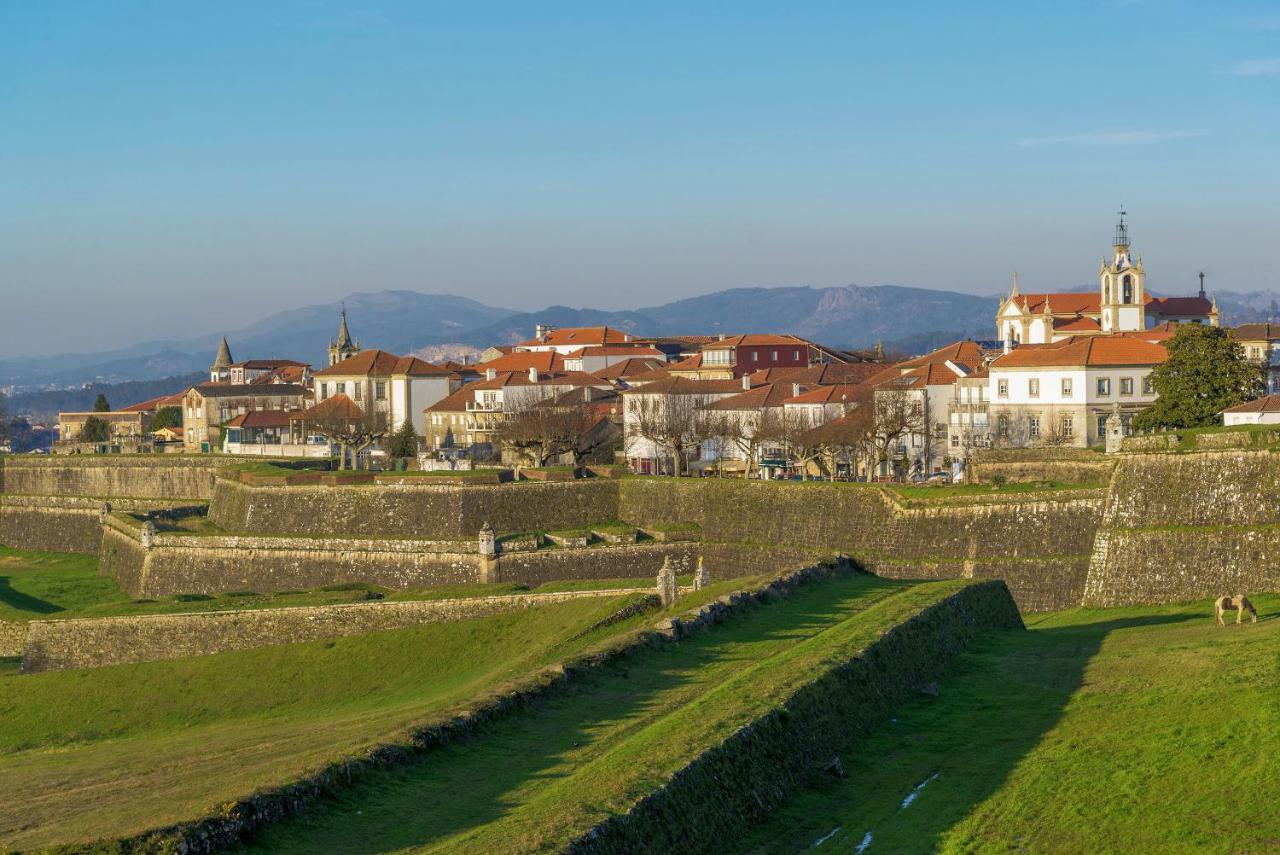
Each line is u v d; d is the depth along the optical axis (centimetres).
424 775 7606
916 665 10012
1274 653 9369
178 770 10156
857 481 19862
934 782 7994
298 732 11281
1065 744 8350
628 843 6556
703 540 17812
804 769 8094
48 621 16075
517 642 13612
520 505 18850
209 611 15600
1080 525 13975
